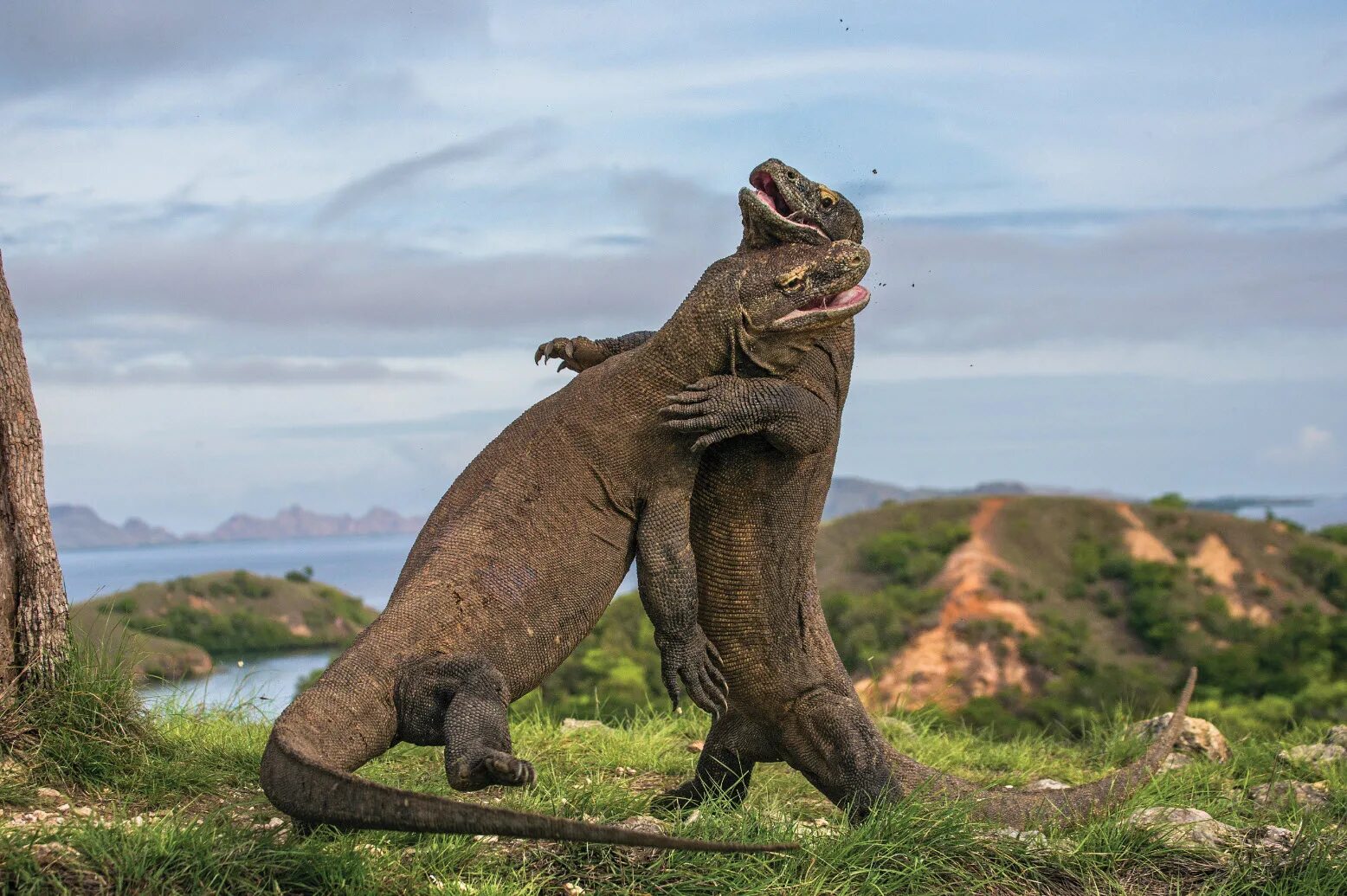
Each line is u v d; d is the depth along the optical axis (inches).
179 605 2020.2
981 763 415.2
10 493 268.8
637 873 228.5
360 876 206.1
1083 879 250.1
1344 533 2190.0
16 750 254.8
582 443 247.1
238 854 205.5
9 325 273.7
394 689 221.0
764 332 250.4
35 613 269.4
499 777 201.3
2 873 191.6
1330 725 461.1
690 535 271.7
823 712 286.7
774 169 260.8
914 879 236.4
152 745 277.3
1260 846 267.3
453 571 233.9
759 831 245.8
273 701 365.4
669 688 256.4
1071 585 2016.5
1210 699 1632.6
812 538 284.8
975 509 2239.2
